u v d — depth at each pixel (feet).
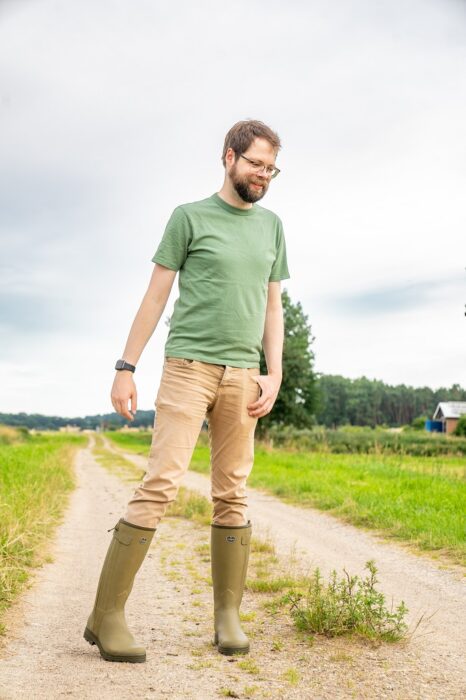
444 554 20.99
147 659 9.96
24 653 10.12
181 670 9.45
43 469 45.91
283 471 53.52
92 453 123.44
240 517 10.71
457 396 483.51
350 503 31.45
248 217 10.53
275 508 33.55
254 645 10.80
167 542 22.74
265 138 10.09
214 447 10.68
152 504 9.93
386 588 16.25
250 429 10.51
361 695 8.61
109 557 9.96
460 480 42.19
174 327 10.36
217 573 10.69
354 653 10.46
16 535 19.03
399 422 483.10
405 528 25.09
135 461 91.40
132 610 13.52
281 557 20.21
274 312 11.14
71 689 8.54
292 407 146.30
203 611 13.46
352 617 11.60
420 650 10.78
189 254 10.32
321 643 10.96
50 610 13.17
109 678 9.01
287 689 8.77
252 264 10.32
